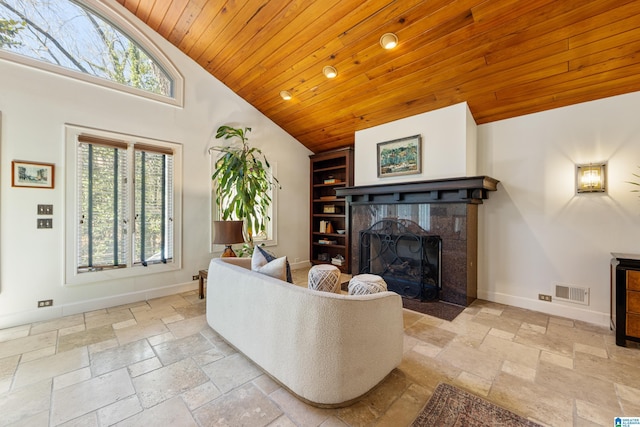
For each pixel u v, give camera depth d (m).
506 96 2.86
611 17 1.98
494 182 3.08
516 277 3.09
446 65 2.73
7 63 2.48
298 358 1.56
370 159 4.01
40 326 2.54
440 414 1.46
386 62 2.92
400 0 2.31
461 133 3.09
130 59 3.29
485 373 1.83
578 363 1.94
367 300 1.56
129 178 3.18
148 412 1.47
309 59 3.17
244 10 2.77
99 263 3.01
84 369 1.87
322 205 5.38
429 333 2.42
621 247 2.53
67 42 2.87
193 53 3.60
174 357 2.04
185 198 3.63
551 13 2.07
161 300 3.29
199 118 3.76
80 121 2.85
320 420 1.43
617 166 2.53
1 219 2.47
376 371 1.62
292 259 5.02
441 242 3.26
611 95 2.54
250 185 3.84
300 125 4.57
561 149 2.81
